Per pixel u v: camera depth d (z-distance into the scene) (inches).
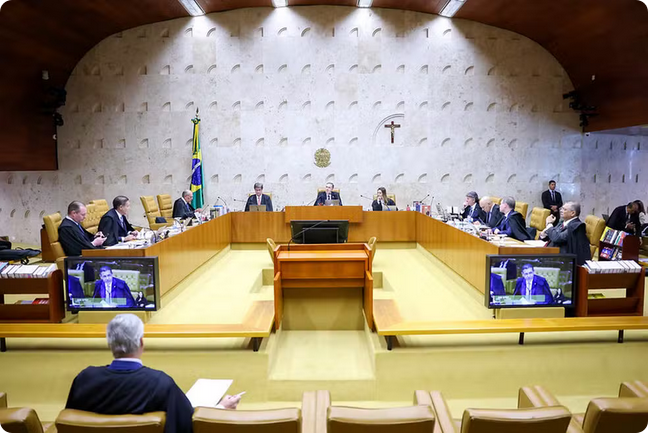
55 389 165.6
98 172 456.1
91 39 430.3
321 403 119.7
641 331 184.7
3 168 383.6
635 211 374.0
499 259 190.9
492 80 453.7
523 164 462.6
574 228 218.2
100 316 191.5
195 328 165.2
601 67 417.1
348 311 216.4
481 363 166.1
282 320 216.7
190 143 452.1
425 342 173.5
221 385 120.6
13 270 188.4
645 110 381.7
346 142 454.3
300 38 445.7
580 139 463.5
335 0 431.5
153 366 163.3
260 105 449.7
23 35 363.9
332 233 256.2
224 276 276.1
